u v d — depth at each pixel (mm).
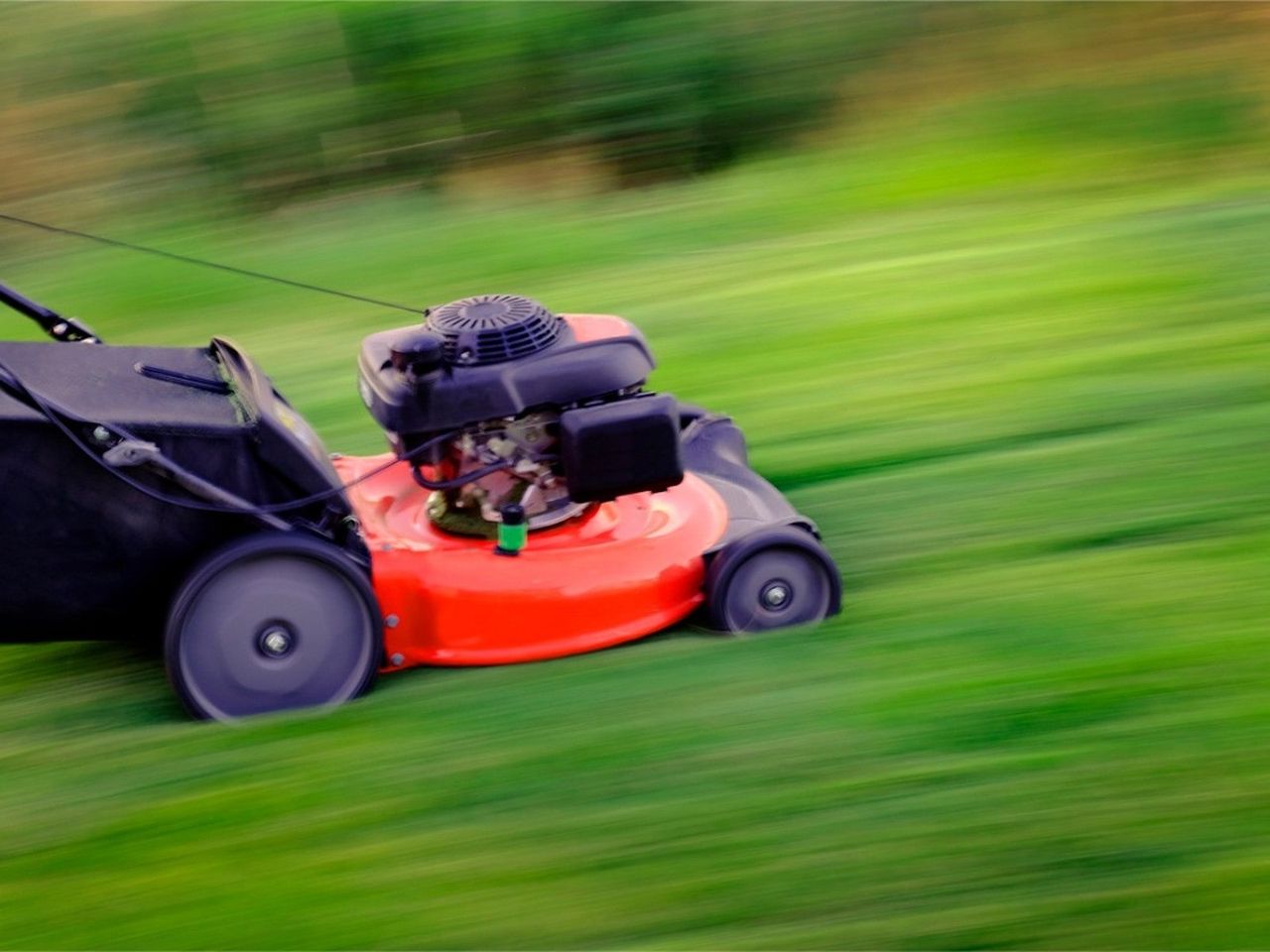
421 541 5113
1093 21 11953
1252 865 3795
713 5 10719
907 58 11391
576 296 8609
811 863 3842
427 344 4770
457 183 10469
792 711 4500
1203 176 10406
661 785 4152
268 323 8305
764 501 5535
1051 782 4109
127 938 3623
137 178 10125
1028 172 10523
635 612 5059
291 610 4578
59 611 4535
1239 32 12016
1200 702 4469
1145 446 6539
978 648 4863
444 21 10234
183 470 4406
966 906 3693
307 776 4238
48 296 8711
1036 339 7820
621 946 3596
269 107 10180
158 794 4168
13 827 4035
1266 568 5363
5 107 10125
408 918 3674
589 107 10562
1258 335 7727
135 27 10164
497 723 4504
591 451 4836
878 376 7457
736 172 10680
